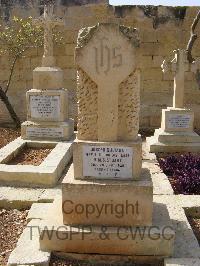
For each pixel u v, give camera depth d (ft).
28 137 22.70
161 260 9.98
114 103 10.09
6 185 15.69
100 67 9.83
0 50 30.04
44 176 15.66
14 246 11.03
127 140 10.42
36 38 28.68
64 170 18.31
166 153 22.26
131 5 29.81
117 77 9.87
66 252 10.15
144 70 30.78
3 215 13.33
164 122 23.17
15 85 31.76
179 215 12.32
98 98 10.09
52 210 11.39
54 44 30.66
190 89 30.73
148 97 31.22
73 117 31.76
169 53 30.35
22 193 14.73
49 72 22.75
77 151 10.37
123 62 9.76
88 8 29.94
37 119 22.84
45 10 22.70
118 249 10.04
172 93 30.99
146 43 30.35
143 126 31.71
